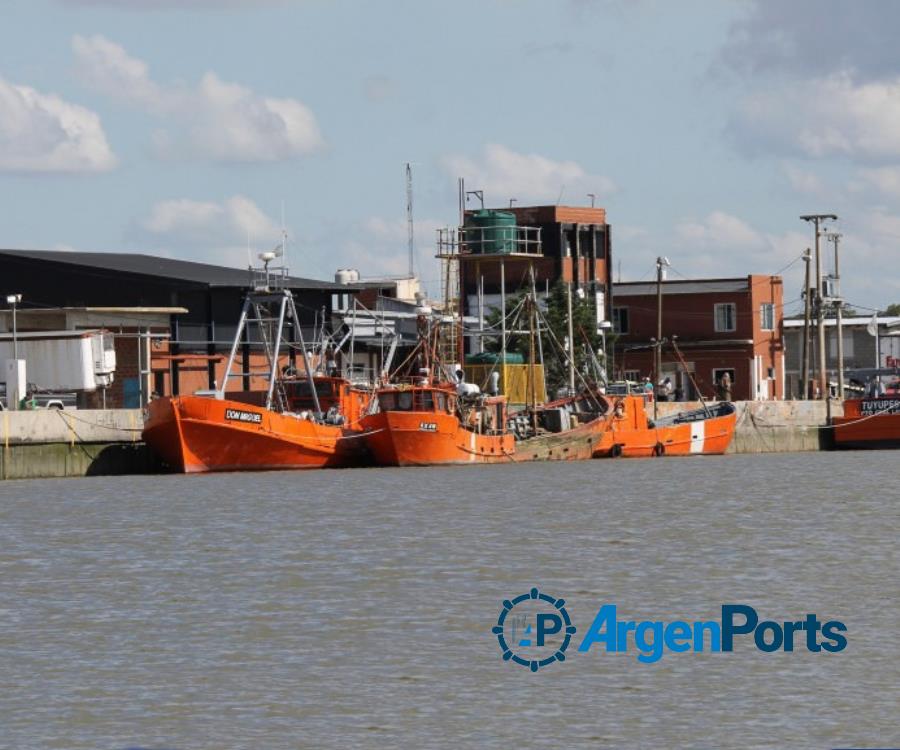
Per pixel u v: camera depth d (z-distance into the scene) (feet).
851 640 357.82
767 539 522.88
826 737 287.07
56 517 592.60
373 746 284.20
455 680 326.24
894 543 511.40
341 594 417.69
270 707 307.17
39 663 341.00
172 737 289.74
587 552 492.54
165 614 392.27
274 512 605.31
